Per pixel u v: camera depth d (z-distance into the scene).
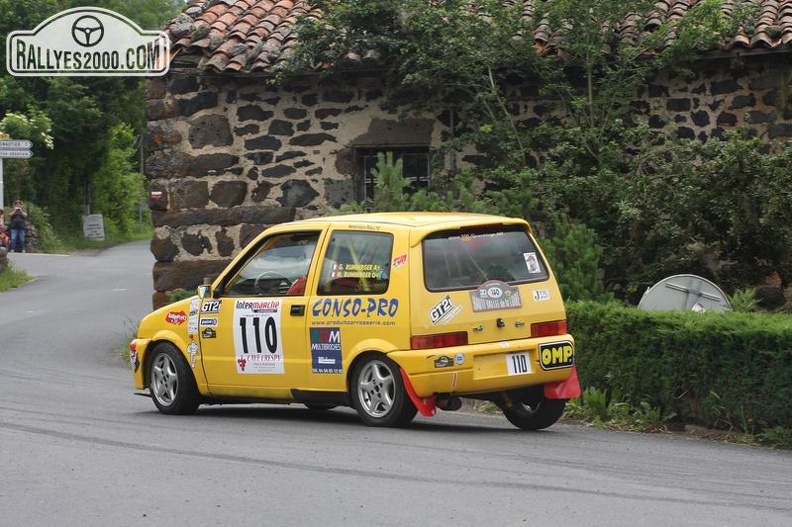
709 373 13.24
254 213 21.61
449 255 12.45
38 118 62.41
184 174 21.80
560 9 19.11
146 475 10.09
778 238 17.64
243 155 21.67
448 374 12.07
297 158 21.53
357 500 9.11
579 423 14.08
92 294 34.62
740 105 19.83
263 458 10.85
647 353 13.87
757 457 11.80
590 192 18.41
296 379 13.18
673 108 20.03
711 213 17.95
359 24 19.89
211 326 13.97
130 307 30.70
